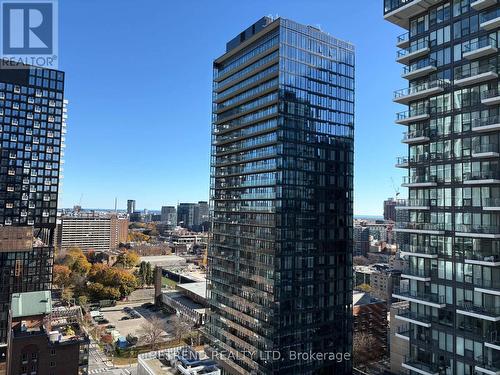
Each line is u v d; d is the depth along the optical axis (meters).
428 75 67.69
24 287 137.12
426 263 65.56
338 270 104.12
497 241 56.59
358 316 134.62
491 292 55.41
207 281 124.75
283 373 91.44
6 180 138.50
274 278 93.12
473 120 60.12
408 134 70.12
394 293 69.56
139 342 142.00
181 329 147.00
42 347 85.00
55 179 147.00
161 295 197.38
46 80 147.38
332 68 109.38
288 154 98.00
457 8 63.22
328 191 104.81
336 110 109.06
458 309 60.09
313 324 97.62
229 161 118.56
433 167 65.75
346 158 109.75
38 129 145.00
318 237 101.25
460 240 60.91
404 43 71.81
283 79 99.00
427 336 65.12
